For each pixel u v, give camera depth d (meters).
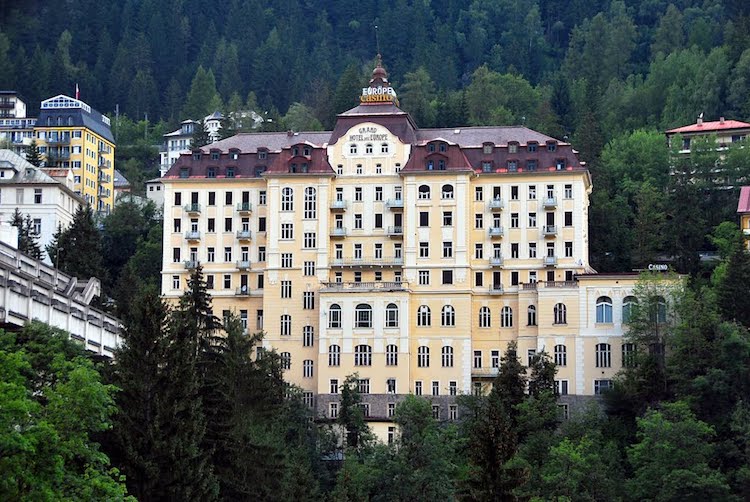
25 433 87.25
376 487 184.25
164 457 122.31
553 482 188.38
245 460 148.25
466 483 128.88
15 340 103.50
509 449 128.38
